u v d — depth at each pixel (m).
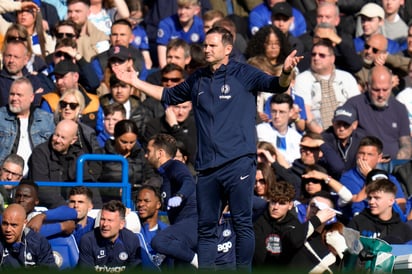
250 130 27.11
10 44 39.09
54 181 34.84
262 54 41.56
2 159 36.31
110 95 39.19
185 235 31.09
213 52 27.06
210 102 27.14
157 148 32.12
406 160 38.19
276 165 36.28
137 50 42.59
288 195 31.25
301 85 42.12
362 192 35.50
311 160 36.97
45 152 34.97
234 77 27.11
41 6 44.94
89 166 34.66
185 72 41.06
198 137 27.34
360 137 40.00
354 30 48.00
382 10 47.69
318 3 48.91
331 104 42.00
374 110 40.59
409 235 33.41
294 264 31.00
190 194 31.03
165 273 30.53
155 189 33.12
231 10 48.81
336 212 31.36
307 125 40.53
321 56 42.03
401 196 36.50
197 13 46.09
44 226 31.47
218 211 27.52
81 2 43.66
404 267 28.28
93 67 40.31
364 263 28.92
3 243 30.38
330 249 31.03
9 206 30.47
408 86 44.62
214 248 27.69
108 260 31.58
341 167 36.94
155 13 46.81
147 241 32.81
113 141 36.22
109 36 44.47
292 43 44.56
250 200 27.27
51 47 43.28
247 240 27.34
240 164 26.94
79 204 32.50
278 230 31.22
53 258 30.89
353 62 44.44
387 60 44.72
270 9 46.66
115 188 34.06
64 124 35.00
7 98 38.88
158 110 39.03
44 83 39.75
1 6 41.78
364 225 33.47
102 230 31.42
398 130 40.78
